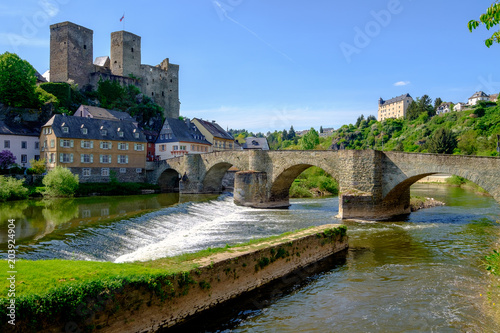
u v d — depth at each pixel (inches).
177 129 2979.8
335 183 2642.7
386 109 7288.4
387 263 776.3
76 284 385.4
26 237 853.8
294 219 1360.7
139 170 2522.1
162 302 448.8
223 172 2390.5
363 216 1354.6
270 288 631.8
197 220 1280.8
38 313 345.7
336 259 807.1
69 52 3307.1
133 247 857.5
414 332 470.9
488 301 562.3
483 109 4320.9
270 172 1784.0
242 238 990.4
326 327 490.3
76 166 2193.7
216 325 499.8
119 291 404.5
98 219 1128.2
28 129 2418.8
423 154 1259.8
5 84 2453.2
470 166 1141.7
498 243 948.6
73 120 2262.6
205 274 510.0
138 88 3673.7
